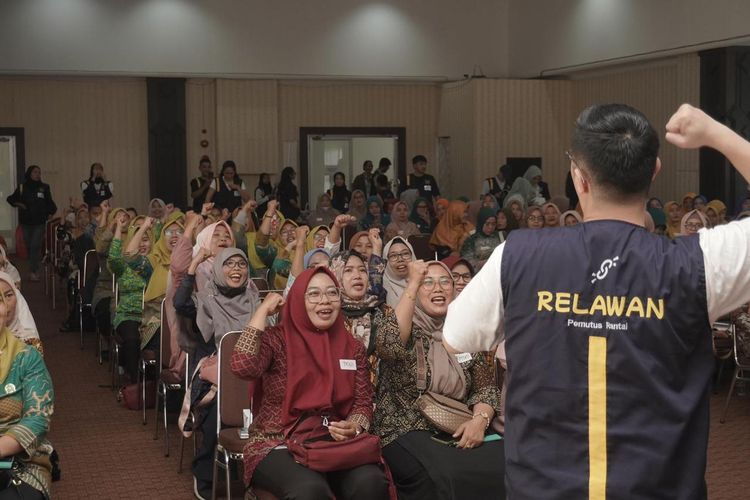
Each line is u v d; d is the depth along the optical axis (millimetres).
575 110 15430
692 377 1607
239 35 15227
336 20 15578
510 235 1734
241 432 3764
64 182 15375
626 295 1602
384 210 13156
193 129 15602
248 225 8273
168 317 5012
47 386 3178
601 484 1564
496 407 3586
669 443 1564
